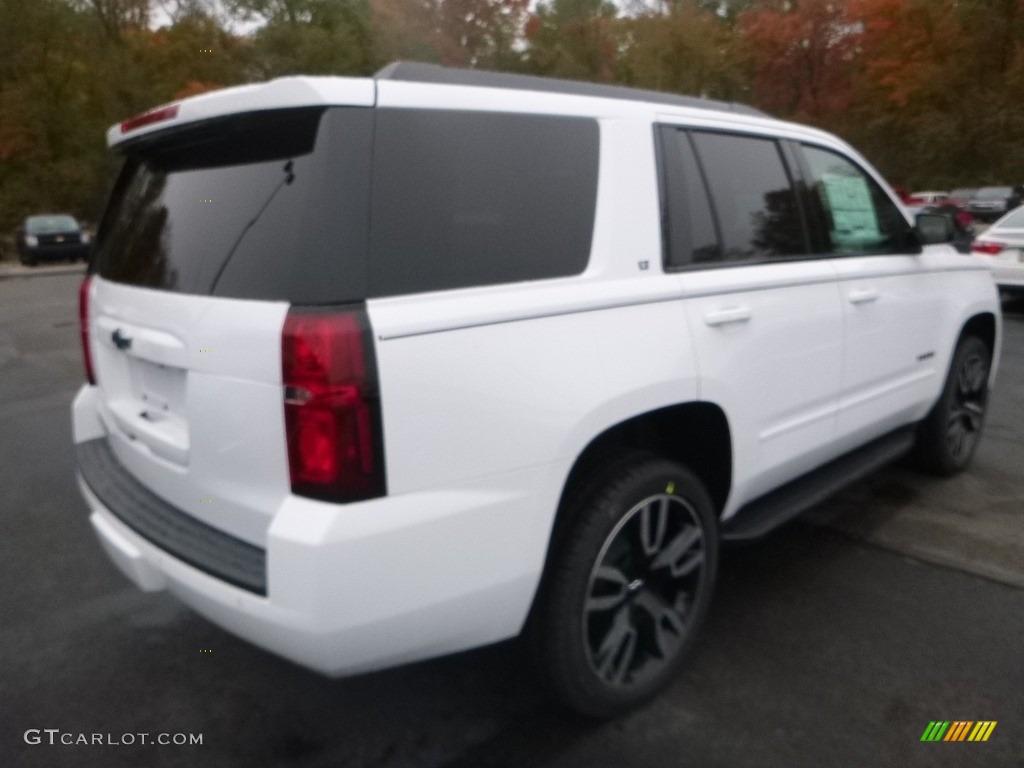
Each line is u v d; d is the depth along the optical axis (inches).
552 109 116.2
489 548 103.0
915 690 130.5
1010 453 236.7
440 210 102.5
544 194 113.1
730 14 1930.4
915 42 1652.3
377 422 93.8
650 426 135.7
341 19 1525.6
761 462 142.7
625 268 119.2
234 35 1536.7
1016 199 1079.0
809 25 1668.3
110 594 166.2
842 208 166.6
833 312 154.9
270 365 94.5
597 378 111.5
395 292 97.1
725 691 130.6
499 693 132.2
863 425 170.6
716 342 128.8
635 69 1672.0
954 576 166.2
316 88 96.4
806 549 178.7
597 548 115.3
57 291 762.2
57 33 1540.4
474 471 101.0
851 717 124.3
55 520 203.6
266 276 98.0
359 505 93.7
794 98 1759.4
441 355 98.3
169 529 110.6
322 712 128.8
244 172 106.7
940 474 213.8
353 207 95.8
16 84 1486.2
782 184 152.3
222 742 122.5
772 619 151.2
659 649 128.3
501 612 106.6
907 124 1740.9
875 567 170.4
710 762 115.4
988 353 220.8
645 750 118.0
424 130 103.2
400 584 96.7
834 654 140.2
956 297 197.3
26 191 1438.2
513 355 104.2
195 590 102.9
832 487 161.5
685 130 134.0
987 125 1590.8
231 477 101.8
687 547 129.5
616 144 122.1
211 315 101.0
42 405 317.1
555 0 1625.2
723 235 136.6
